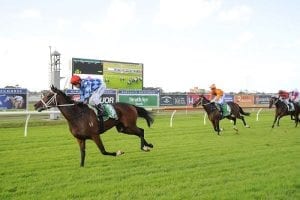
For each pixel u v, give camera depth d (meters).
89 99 7.68
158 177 6.63
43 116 19.06
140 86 24.20
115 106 8.04
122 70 23.06
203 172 7.00
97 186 5.99
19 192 5.66
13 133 12.43
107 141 10.97
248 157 8.52
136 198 5.39
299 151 9.35
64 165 7.58
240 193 5.64
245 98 28.09
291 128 15.18
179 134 12.77
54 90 7.27
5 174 6.81
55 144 10.27
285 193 5.66
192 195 5.54
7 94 16.25
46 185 6.07
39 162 7.84
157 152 9.15
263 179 6.47
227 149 9.62
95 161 8.00
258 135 12.70
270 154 8.91
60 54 18.80
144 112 8.68
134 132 8.31
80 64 20.92
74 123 7.25
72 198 5.40
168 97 22.55
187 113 23.27
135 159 8.23
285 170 7.18
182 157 8.48
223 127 15.32
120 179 6.49
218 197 5.44
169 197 5.43
